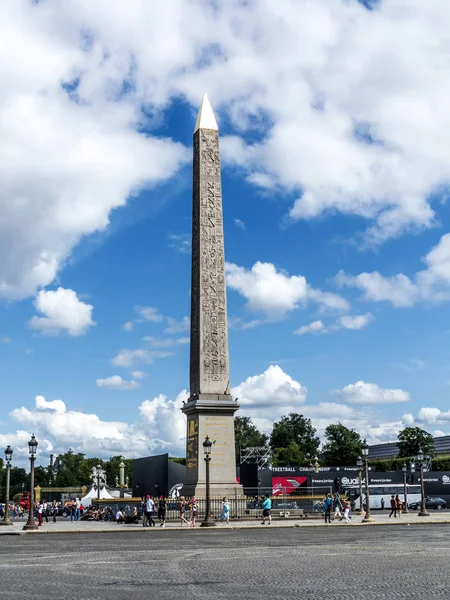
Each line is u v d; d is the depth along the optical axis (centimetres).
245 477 9575
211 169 6006
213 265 5969
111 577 2145
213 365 5891
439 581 1981
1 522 6038
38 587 1909
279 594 1745
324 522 5816
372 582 1973
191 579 2084
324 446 18350
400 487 9988
